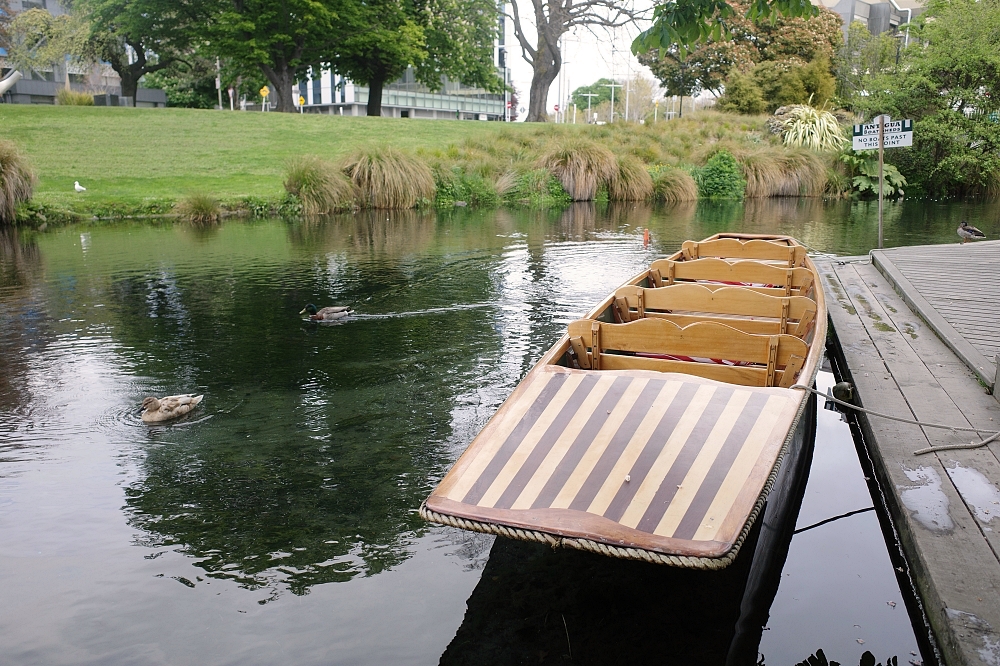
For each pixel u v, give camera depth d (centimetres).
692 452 344
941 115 2516
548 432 367
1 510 421
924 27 2681
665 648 308
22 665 303
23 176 1623
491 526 312
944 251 1080
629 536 298
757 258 859
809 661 299
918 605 323
